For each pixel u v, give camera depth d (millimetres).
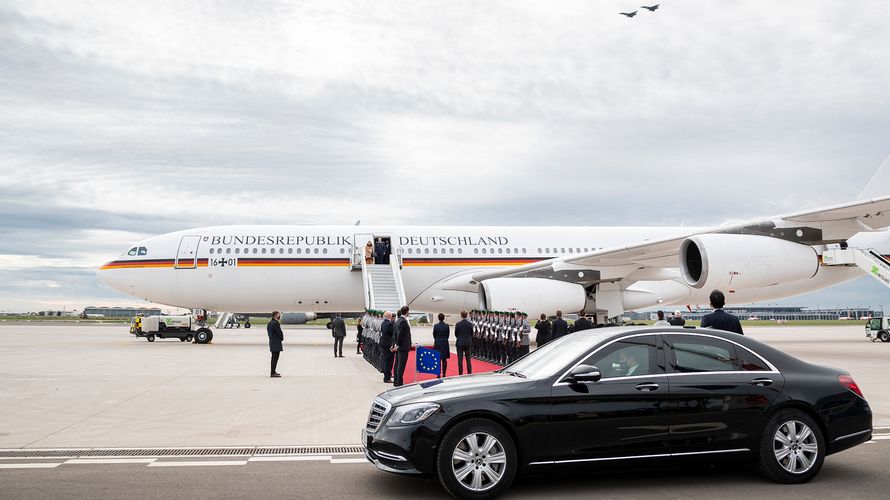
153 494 6277
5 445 8508
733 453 6793
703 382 6812
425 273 26453
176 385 14617
